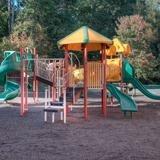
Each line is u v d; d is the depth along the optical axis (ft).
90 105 67.26
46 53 136.56
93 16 175.52
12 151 27.40
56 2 157.58
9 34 153.69
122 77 68.95
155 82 155.74
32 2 144.25
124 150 27.61
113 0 180.65
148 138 33.04
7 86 69.77
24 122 43.80
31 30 138.41
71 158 25.07
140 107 64.95
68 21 159.63
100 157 25.30
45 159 24.81
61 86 51.21
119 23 160.86
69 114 52.21
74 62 112.98
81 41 48.39
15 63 68.03
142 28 144.97
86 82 48.39
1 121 44.65
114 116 51.01
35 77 57.57
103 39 49.67
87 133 35.88
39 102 70.69
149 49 148.66
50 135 34.63
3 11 158.81
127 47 72.38
